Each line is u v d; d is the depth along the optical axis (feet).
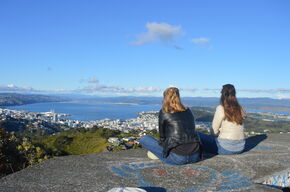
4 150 17.53
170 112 13.30
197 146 13.51
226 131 15.58
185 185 11.41
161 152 13.96
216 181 11.89
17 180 11.89
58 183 11.55
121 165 14.35
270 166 14.17
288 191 13.42
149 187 11.16
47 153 20.67
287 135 25.72
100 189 10.91
